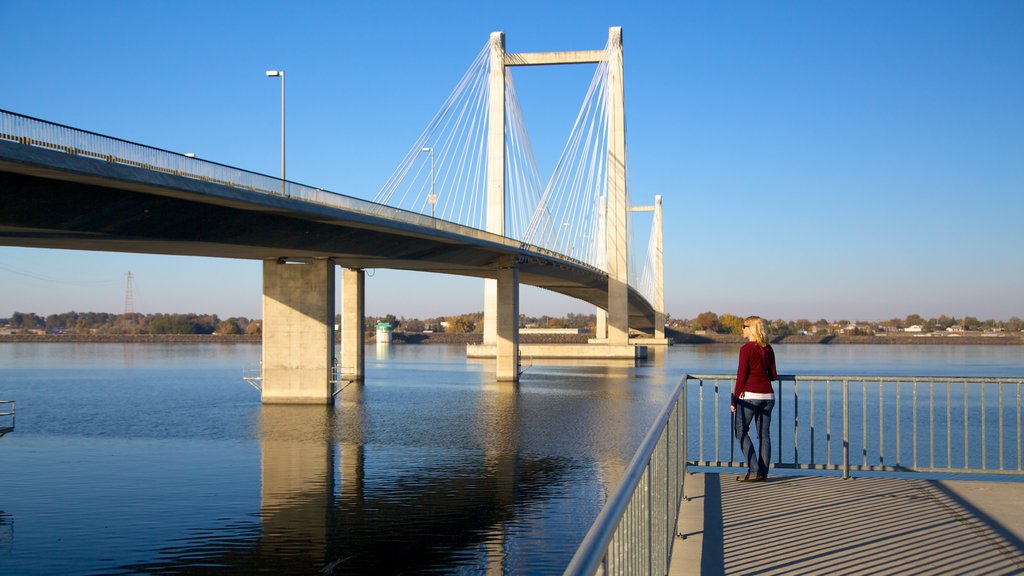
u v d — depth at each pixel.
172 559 19.36
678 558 7.54
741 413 11.07
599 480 28.19
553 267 86.06
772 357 11.12
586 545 3.15
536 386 68.69
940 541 8.03
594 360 113.69
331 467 30.98
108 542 20.72
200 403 55.62
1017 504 9.52
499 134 88.19
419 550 19.84
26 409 52.62
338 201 42.22
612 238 109.12
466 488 26.89
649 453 5.02
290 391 53.62
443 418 45.97
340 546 20.20
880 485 10.60
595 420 45.06
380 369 95.75
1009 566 7.24
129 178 28.97
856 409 54.62
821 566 7.26
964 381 11.08
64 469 30.86
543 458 32.84
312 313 53.16
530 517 22.83
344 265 67.12
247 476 29.34
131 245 40.28
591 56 99.56
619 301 111.62
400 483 27.86
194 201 34.34
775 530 8.47
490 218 87.06
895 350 185.50
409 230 48.78
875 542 8.01
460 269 73.69
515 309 74.06
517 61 90.94
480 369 95.75
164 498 25.73
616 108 101.75
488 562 18.81
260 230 40.16
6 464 32.06
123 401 57.81
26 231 32.28
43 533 21.61
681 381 10.09
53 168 25.94
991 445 37.94
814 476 11.17
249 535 21.34
